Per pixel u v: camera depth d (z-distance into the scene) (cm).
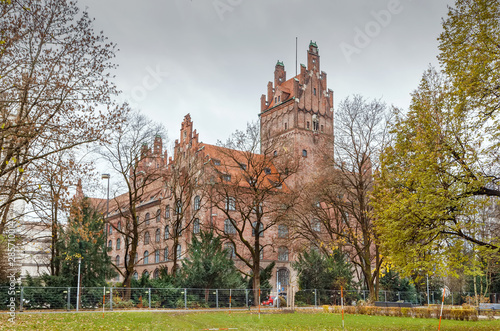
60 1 2239
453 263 1827
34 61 2216
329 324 2262
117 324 2000
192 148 6475
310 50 8300
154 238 7731
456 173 1866
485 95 1867
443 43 1991
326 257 4984
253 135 4684
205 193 5500
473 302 4734
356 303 4138
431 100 2075
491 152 1867
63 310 3086
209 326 2081
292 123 7712
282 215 4631
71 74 2281
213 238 4294
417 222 1805
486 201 1853
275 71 8569
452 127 1933
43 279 3328
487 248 1842
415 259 1858
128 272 4059
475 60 1852
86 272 3456
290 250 6181
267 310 3559
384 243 1914
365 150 4284
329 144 4856
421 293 5419
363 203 4228
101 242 3628
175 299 3716
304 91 7969
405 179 1973
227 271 4097
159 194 7769
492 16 1867
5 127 2028
